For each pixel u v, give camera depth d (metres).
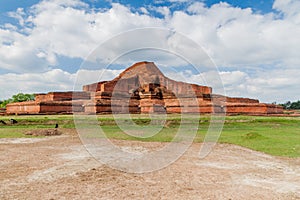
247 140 14.07
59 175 7.26
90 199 5.43
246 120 24.64
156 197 5.57
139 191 5.96
